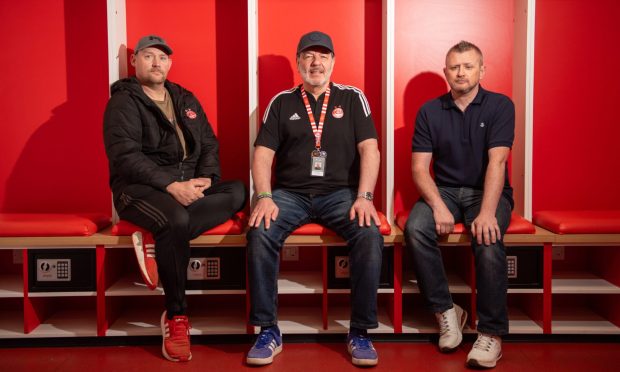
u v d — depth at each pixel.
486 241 2.38
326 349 2.55
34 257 2.54
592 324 2.68
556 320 2.74
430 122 2.68
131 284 2.71
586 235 2.54
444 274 2.50
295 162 2.65
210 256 2.58
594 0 3.04
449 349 2.47
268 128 2.68
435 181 2.78
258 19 3.04
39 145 3.04
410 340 2.64
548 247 2.56
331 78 3.08
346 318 2.79
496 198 2.46
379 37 3.06
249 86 2.84
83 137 3.05
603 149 3.09
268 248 2.40
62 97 3.03
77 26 3.01
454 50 2.60
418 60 3.08
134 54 2.74
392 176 2.89
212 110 3.07
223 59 3.05
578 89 3.07
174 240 2.38
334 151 2.64
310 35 2.65
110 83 2.80
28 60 3.01
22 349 2.58
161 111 2.65
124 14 2.97
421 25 3.07
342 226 2.46
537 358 2.44
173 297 2.43
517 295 2.95
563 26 3.05
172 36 3.04
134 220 2.50
